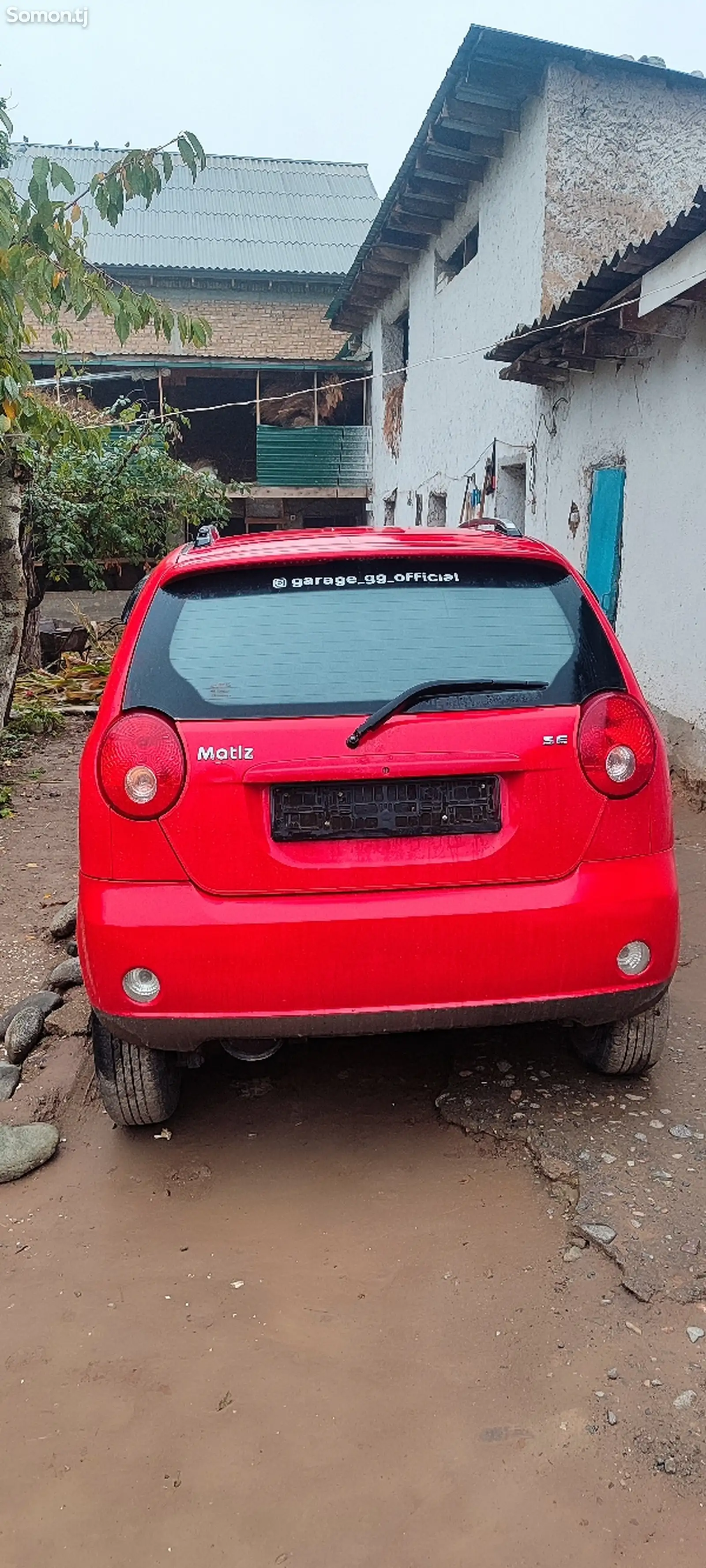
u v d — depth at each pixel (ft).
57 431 24.06
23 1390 7.31
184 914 8.54
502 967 8.78
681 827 21.09
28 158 80.59
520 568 9.58
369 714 8.64
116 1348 7.66
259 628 9.05
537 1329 7.63
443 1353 7.47
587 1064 11.28
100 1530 6.24
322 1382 7.27
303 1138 10.26
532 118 32.27
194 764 8.52
